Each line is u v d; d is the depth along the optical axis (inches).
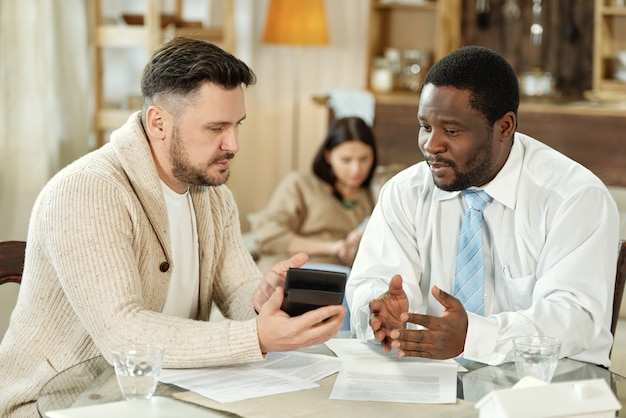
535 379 69.1
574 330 84.5
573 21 230.2
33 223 89.8
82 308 83.4
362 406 72.9
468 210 95.3
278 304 79.9
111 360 81.8
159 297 92.4
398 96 225.6
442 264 97.2
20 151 187.8
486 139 88.0
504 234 93.9
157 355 72.9
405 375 80.2
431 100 87.6
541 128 210.4
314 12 233.1
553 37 232.2
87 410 70.6
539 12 232.1
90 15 212.8
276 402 73.3
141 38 205.2
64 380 78.9
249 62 251.4
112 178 87.0
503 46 235.8
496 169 92.8
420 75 235.1
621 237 157.2
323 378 79.5
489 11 235.6
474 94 86.4
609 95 215.8
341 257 168.2
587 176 92.0
